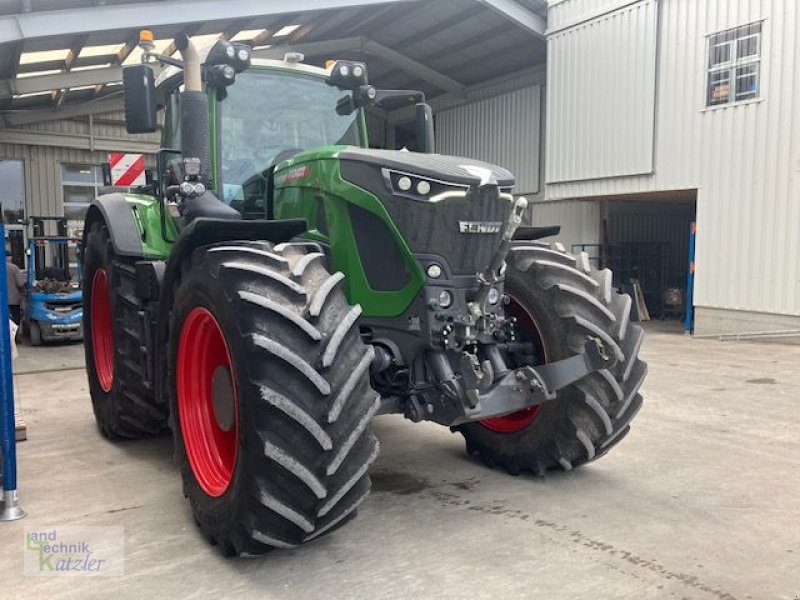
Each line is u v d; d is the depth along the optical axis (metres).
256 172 4.00
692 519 3.38
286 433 2.69
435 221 3.21
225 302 2.83
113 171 7.95
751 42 10.16
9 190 15.16
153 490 3.87
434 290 3.23
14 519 3.43
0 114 14.48
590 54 12.55
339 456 2.70
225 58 3.70
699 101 10.91
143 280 4.04
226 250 2.97
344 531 3.25
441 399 3.22
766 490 3.78
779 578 2.77
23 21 8.15
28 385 7.25
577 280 3.80
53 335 10.60
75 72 11.74
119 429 4.76
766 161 10.08
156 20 8.88
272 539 2.75
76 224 14.89
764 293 10.16
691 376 7.29
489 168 3.45
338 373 2.76
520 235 4.48
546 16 13.36
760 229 10.19
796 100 9.68
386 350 3.35
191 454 3.27
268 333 2.72
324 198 3.42
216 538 3.02
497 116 16.92
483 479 3.99
